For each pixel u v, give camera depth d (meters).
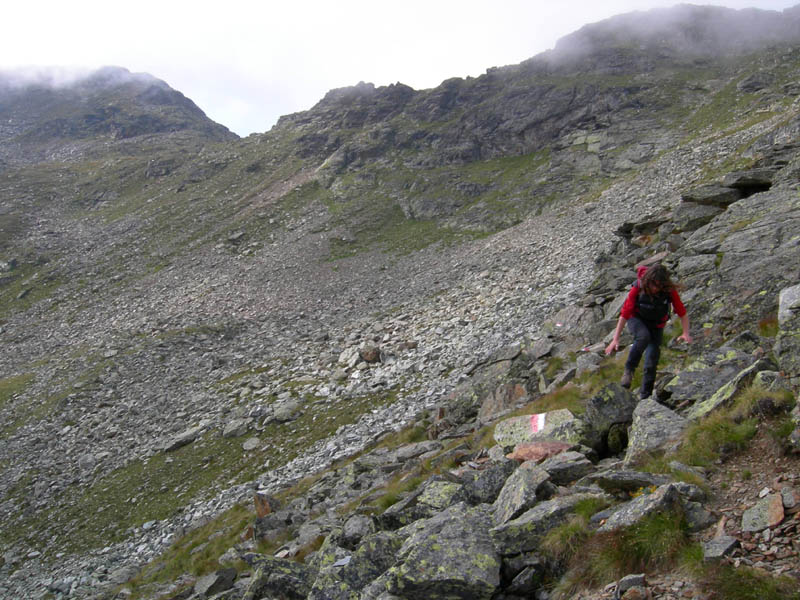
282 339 64.31
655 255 23.02
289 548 14.78
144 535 31.97
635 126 125.31
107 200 176.25
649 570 5.45
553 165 123.81
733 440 6.94
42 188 183.38
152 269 115.62
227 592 12.55
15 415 54.41
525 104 150.12
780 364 7.83
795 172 19.92
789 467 6.07
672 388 9.60
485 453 13.20
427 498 9.48
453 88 177.38
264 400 44.78
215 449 39.66
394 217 128.38
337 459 30.61
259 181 166.38
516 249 74.81
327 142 177.62
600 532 6.05
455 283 67.75
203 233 133.38
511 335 36.97
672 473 6.84
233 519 27.73
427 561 6.52
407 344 46.16
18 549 34.38
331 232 121.44
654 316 9.74
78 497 38.81
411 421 30.38
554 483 8.39
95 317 92.00
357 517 10.43
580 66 166.12
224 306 84.31
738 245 14.95
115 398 54.19
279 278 98.00
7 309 103.12
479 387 23.95
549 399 14.95
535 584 6.18
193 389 53.00
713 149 78.69
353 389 41.25
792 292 8.61
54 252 131.50
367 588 6.93
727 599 4.59
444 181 137.38
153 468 39.72
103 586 26.62
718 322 12.46
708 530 5.59
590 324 23.17
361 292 81.81
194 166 184.50
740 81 127.81
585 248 55.88
